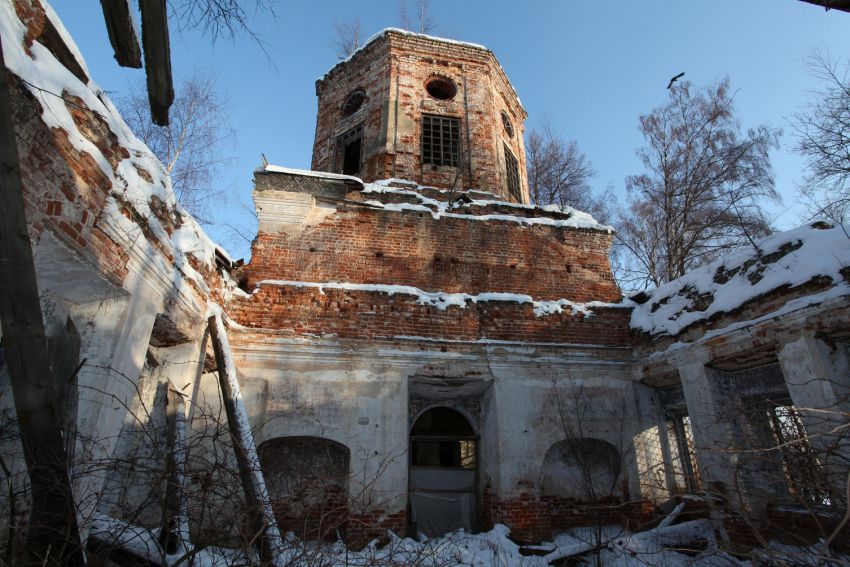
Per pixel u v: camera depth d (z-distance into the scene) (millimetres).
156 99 4254
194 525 4430
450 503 9336
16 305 2621
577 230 11031
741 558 6602
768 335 7090
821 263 6598
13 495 2893
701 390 8195
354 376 8547
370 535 7590
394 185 11391
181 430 6254
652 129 17406
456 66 13906
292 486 7941
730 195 15383
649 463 9336
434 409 9969
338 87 14188
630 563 7141
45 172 3912
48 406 2730
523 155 15258
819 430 6008
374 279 9547
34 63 3883
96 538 3723
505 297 9695
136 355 5332
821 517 5535
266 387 8250
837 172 9453
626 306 10328
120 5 3473
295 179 9852
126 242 5055
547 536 8320
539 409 9117
